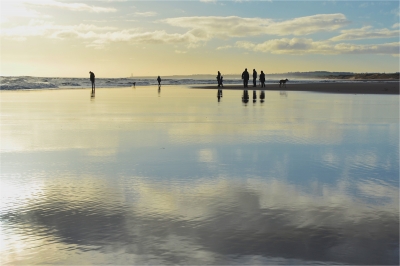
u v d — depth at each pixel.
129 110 21.58
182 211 5.73
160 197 6.38
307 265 4.18
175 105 25.16
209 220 5.39
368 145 10.94
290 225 5.21
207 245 4.64
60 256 4.44
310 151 10.10
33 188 6.92
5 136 12.62
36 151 10.19
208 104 25.92
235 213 5.64
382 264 4.19
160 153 9.88
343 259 4.30
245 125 15.23
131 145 11.02
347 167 8.38
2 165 8.63
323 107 23.25
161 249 4.55
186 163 8.79
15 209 5.88
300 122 16.14
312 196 6.41
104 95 38.12
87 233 5.00
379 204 6.03
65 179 7.50
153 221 5.37
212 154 9.75
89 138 12.23
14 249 4.61
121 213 5.68
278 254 4.41
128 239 4.82
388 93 39.25
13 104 26.05
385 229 5.07
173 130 13.94
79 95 37.88
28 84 57.34
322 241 4.73
